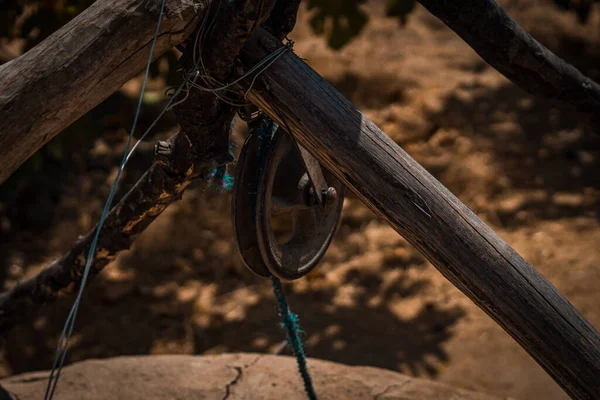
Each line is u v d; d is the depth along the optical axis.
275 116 1.51
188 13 1.40
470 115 7.12
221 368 2.86
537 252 5.17
